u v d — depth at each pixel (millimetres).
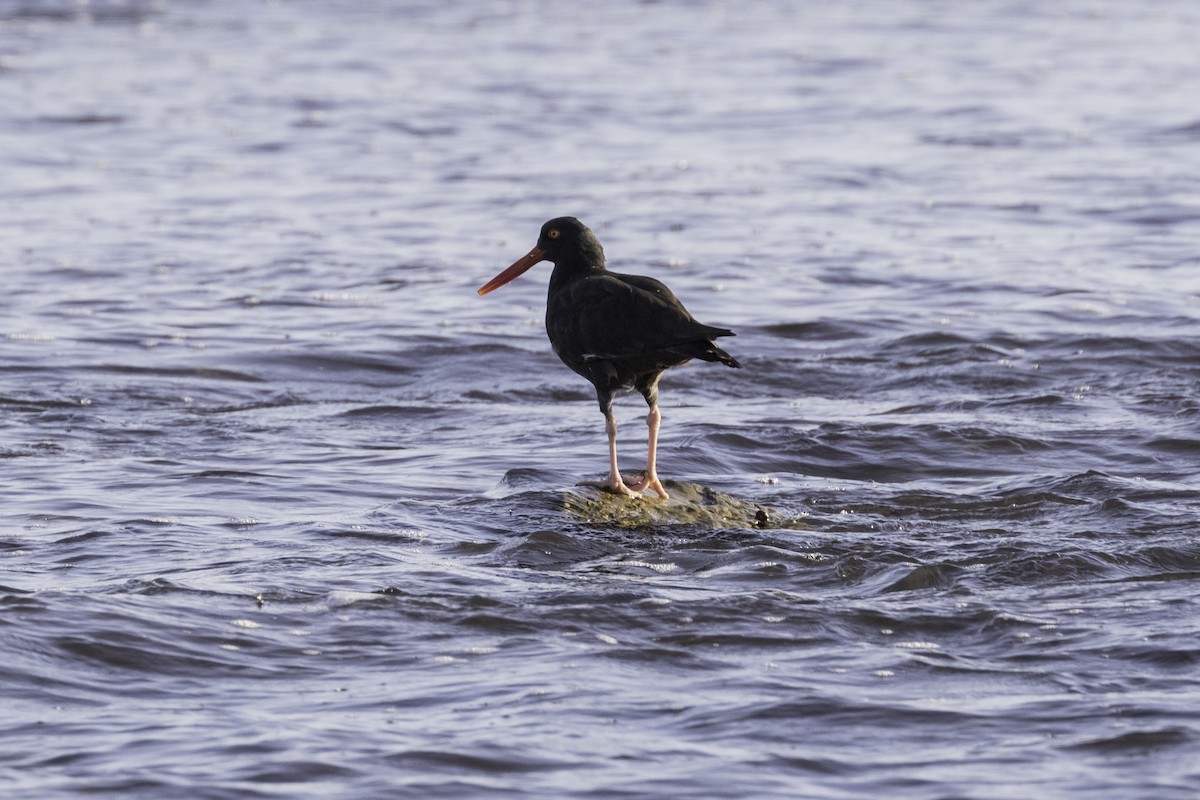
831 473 13336
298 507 11875
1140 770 6730
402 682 7812
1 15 61250
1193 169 32750
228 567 9820
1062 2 69812
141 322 20406
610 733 7121
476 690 7676
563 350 11891
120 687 7676
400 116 41438
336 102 43594
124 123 39750
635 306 11219
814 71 49781
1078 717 7332
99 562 10023
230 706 7461
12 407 16016
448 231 27766
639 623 8742
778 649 8359
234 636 8414
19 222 27922
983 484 12695
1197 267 23781
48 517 11414
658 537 10797
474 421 15516
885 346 19125
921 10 67375
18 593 8930
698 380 17453
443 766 6723
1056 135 37844
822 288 22703
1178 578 9797
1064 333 19406
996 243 25938
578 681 7805
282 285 23141
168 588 9195
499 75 48781
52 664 7875
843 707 7469
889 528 11242
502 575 9742
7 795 6395
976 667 8070
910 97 44188
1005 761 6844
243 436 14820
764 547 10375
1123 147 35969
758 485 12562
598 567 10039
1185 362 18094
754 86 46562
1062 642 8422
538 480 12398
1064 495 11977
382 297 22438
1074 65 50812
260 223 28375
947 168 33625
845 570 9938
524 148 37062
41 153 35500
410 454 13938
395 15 64500
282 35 58000
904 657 8203
